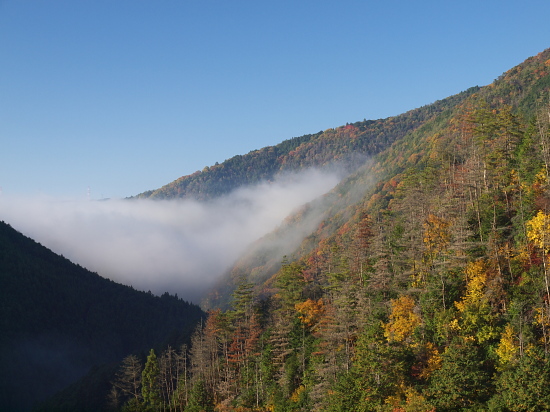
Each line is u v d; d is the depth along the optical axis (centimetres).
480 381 6250
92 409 14900
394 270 9531
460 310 7412
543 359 5884
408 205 10994
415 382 6962
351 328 8569
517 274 7556
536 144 9338
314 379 8744
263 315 12900
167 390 13612
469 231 8050
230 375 11519
